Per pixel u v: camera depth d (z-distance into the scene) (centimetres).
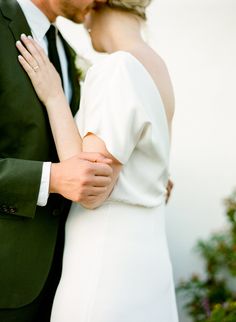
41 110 163
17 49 165
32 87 163
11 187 151
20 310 162
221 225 326
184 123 336
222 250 312
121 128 151
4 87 157
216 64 336
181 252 329
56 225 167
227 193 328
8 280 156
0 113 159
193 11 340
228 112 333
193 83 337
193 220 329
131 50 169
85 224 158
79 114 165
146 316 154
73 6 177
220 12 338
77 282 153
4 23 164
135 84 156
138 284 154
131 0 177
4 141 161
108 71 159
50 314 175
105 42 183
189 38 339
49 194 166
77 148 158
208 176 331
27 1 180
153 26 341
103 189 149
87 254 154
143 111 154
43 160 164
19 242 158
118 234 155
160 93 167
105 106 154
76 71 200
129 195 158
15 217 158
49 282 174
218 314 290
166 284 162
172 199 333
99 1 179
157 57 174
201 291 316
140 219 160
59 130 160
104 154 150
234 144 331
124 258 153
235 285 316
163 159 165
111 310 149
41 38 181
